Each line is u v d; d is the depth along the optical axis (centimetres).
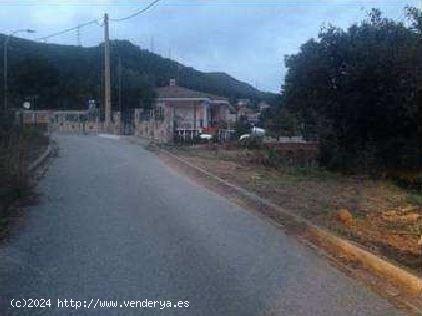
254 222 1216
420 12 2373
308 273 855
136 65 8544
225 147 3144
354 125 2708
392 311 707
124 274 812
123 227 1116
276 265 891
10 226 1096
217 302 711
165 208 1341
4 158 1351
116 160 2412
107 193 1530
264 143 3167
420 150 2495
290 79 2800
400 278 829
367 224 1270
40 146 2670
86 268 838
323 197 1644
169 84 7438
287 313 684
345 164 2659
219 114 6400
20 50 6881
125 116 5184
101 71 7038
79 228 1099
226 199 1510
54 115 5534
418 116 2450
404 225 1293
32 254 910
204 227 1148
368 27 2595
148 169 2117
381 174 2523
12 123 1980
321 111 2769
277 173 2242
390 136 2631
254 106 8344
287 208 1375
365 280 835
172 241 1016
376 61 2475
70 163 2250
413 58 2348
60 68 7356
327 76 2645
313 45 2675
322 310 698
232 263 891
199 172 2048
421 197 1822
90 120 5362
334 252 995
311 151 2941
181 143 3500
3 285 757
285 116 3609
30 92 6500
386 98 2500
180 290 751
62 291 736
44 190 1547
